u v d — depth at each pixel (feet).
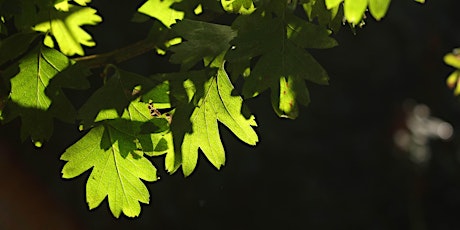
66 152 5.96
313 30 5.95
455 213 31.65
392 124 33.94
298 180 31.19
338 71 34.45
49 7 5.79
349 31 34.22
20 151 25.84
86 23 5.89
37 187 25.95
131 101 6.01
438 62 34.24
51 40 5.87
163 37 6.36
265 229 29.78
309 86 33.96
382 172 32.78
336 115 33.73
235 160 30.01
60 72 5.85
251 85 5.95
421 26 34.35
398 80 34.63
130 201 6.07
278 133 31.58
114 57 6.40
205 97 6.11
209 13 6.23
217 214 28.99
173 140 6.04
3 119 5.79
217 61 6.15
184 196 28.32
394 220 31.65
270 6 5.98
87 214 26.22
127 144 5.99
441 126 33.58
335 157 32.65
